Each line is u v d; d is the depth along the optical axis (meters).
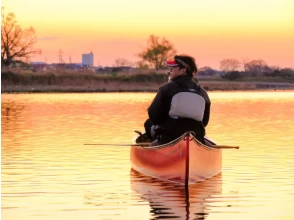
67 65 170.25
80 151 32.19
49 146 34.16
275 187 23.12
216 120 53.31
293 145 34.81
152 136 26.19
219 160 26.22
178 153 23.97
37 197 21.44
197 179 24.34
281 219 18.56
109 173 26.11
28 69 155.50
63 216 18.94
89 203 20.59
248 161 28.97
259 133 41.69
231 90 166.88
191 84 24.75
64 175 25.39
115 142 36.22
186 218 18.77
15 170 26.42
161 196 21.77
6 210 19.62
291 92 146.00
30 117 56.22
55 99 95.88
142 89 152.38
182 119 24.59
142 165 26.06
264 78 181.25
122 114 60.78
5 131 42.59
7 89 139.75
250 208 19.95
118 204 20.55
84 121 51.81
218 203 20.67
